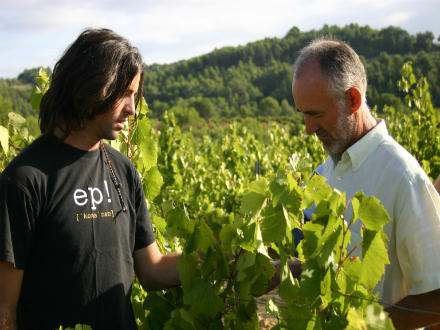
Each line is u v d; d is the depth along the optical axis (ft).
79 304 5.11
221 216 5.46
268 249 6.31
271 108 427.33
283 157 30.27
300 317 4.74
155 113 408.05
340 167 6.76
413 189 5.83
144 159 7.97
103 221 5.32
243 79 539.29
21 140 8.64
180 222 5.34
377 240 4.51
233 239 5.00
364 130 6.61
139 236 6.10
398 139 25.89
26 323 5.08
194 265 5.38
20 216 4.71
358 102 6.38
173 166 21.71
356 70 6.35
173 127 24.56
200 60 644.27
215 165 30.76
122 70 5.17
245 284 5.01
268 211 4.87
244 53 638.12
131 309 5.81
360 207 4.55
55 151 5.10
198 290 5.02
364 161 6.42
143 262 6.15
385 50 594.24
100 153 5.57
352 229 6.42
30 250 4.92
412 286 5.86
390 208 6.02
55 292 5.01
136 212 6.05
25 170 4.80
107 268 5.32
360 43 608.60
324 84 6.24
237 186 20.83
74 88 4.98
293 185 4.86
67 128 5.10
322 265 4.58
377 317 4.12
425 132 24.99
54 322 5.03
